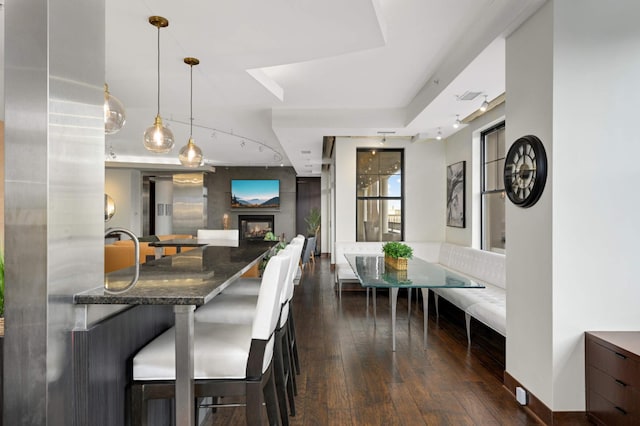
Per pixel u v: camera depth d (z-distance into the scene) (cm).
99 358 141
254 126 690
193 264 228
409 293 467
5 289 126
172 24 275
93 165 152
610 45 235
